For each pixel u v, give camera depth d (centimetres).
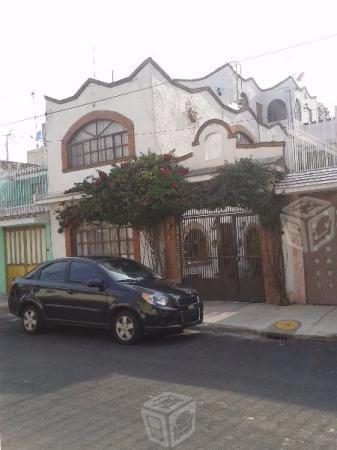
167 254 1347
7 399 579
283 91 2684
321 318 998
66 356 800
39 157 2456
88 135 1590
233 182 1134
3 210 1770
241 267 1246
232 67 2373
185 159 1352
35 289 1003
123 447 431
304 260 1167
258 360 734
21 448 434
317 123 1302
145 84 1431
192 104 1573
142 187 1266
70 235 1588
